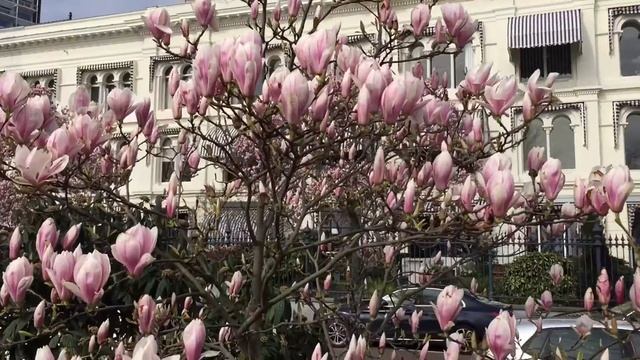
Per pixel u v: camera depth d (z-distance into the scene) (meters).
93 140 2.35
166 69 27.69
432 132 3.01
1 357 3.38
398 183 2.98
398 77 2.00
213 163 3.25
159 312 2.85
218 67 2.07
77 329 3.60
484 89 2.69
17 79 2.06
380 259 3.97
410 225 2.59
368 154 3.22
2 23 61.56
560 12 22.05
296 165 2.36
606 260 13.70
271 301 2.47
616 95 21.47
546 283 14.01
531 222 2.38
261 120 2.08
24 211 3.97
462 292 2.00
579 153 21.42
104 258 1.65
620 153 21.22
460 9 2.95
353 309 3.46
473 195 2.11
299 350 3.82
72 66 29.69
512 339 1.72
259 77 2.03
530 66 22.33
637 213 17.78
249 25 3.16
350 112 2.68
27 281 1.85
